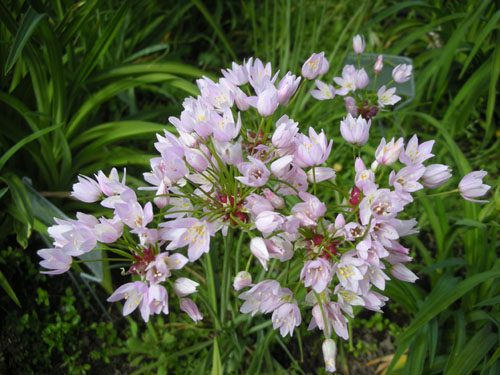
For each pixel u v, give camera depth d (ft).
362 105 0.78
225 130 0.51
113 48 1.21
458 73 1.39
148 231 0.50
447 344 0.89
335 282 0.80
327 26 1.58
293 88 0.60
